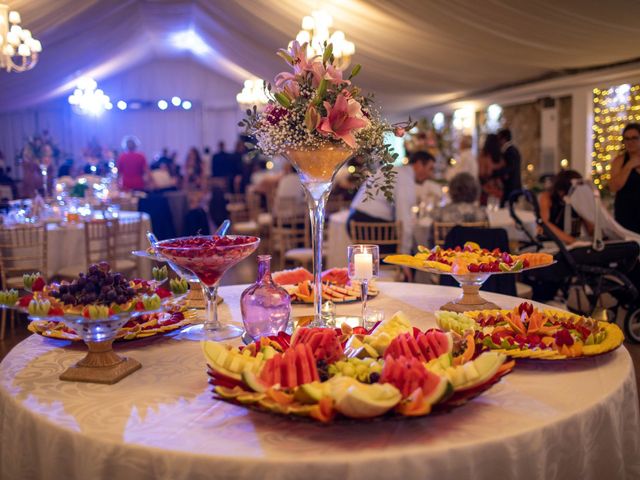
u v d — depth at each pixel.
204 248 1.64
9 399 1.34
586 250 3.84
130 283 1.60
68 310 1.37
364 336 1.46
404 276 4.50
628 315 3.97
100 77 13.86
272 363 1.21
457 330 1.57
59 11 6.38
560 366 1.47
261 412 1.13
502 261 1.97
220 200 9.56
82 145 15.64
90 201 6.46
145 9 9.02
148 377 1.45
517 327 1.56
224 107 16.22
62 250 5.04
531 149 8.42
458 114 9.88
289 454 1.05
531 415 1.19
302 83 1.72
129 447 1.09
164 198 8.47
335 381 1.13
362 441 1.09
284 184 7.97
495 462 1.09
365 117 1.78
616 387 1.33
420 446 1.07
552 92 7.10
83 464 1.13
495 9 4.29
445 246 3.11
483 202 6.28
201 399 1.31
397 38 5.69
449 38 5.34
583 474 1.21
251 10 6.80
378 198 4.56
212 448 1.08
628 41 4.89
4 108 11.90
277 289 1.66
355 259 1.83
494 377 1.21
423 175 5.32
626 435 1.39
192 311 1.94
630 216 4.71
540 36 4.86
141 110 16.06
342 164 1.84
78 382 1.42
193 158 12.98
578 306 4.21
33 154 8.41
